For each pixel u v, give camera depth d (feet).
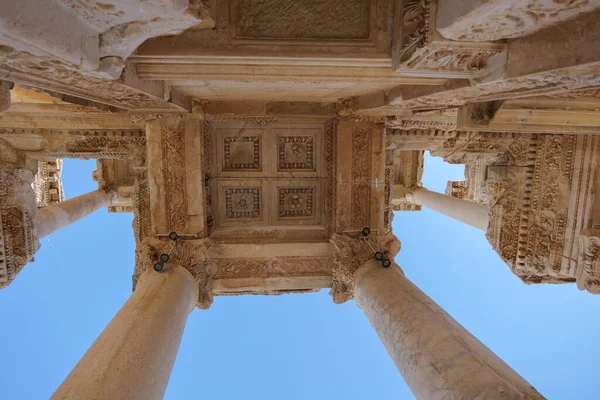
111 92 18.02
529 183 35.99
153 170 30.48
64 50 9.62
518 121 24.35
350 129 31.60
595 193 32.83
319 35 15.70
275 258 33.17
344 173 31.81
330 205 33.47
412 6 13.84
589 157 32.83
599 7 9.29
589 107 24.45
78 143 36.29
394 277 26.55
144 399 16.97
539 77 12.19
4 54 9.83
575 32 10.16
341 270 30.42
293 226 34.73
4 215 34.45
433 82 17.90
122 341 18.72
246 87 23.48
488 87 15.49
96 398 15.08
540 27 11.00
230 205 34.91
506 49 12.75
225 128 33.04
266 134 33.63
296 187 34.91
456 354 17.17
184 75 17.37
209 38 15.39
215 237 33.65
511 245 37.76
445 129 35.45
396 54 15.02
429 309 21.33
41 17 8.48
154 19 10.39
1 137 34.73
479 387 15.02
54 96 20.24
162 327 21.48
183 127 30.27
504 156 38.04
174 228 30.86
